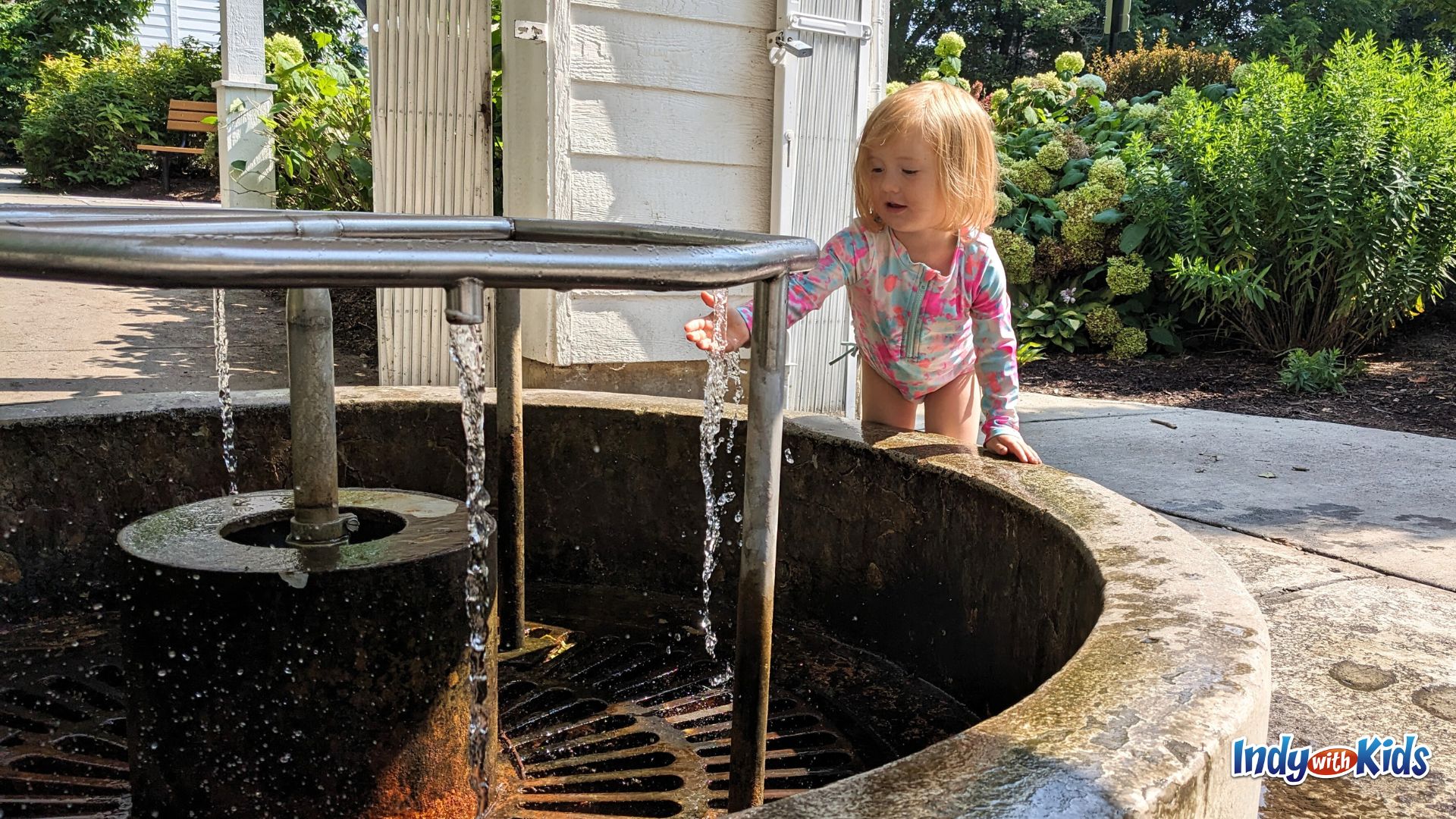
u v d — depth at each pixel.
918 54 26.64
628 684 1.87
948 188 2.10
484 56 3.62
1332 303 6.22
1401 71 6.47
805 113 3.93
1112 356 6.52
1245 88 6.92
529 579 2.38
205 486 2.14
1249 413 5.19
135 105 15.69
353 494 1.64
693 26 3.70
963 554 1.74
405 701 1.34
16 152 19.12
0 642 1.93
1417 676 1.97
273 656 1.29
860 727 1.71
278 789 1.33
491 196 3.74
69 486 2.03
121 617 1.35
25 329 5.25
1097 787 0.73
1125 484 3.57
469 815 1.42
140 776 1.36
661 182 3.73
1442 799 1.52
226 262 0.81
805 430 2.08
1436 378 5.80
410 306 3.77
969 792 0.72
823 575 2.09
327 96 7.24
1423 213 5.83
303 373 1.39
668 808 1.43
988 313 2.21
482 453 1.03
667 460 2.26
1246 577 2.55
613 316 3.71
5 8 19.66
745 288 3.87
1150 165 6.68
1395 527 3.07
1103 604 1.15
